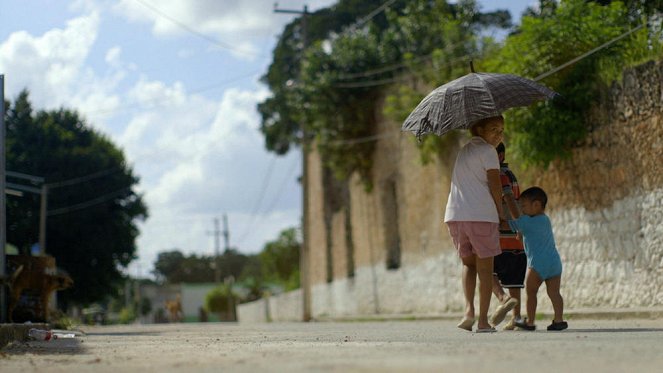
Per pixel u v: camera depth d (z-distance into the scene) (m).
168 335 11.80
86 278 45.34
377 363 4.31
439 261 22.98
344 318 27.47
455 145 21.27
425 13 27.80
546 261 8.56
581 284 15.44
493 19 28.52
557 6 16.06
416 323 17.17
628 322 11.20
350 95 27.83
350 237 31.72
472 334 7.89
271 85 42.59
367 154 28.19
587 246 15.24
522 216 8.68
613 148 14.34
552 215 16.39
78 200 45.09
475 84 8.20
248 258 123.06
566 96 15.05
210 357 5.69
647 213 13.48
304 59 31.55
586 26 14.97
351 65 27.67
